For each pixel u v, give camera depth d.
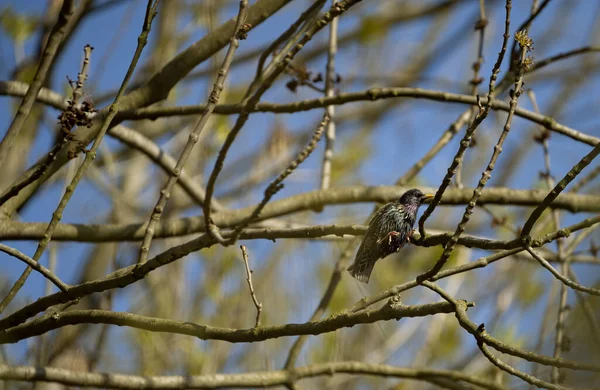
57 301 7.98
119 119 10.48
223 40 10.46
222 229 11.11
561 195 11.84
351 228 8.54
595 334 7.79
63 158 9.80
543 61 12.40
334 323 7.39
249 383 10.49
